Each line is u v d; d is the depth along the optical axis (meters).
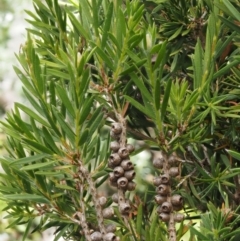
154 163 0.65
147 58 0.61
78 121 0.61
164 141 0.63
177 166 0.67
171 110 0.63
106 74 0.65
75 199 0.66
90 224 0.66
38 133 0.63
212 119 0.63
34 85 0.61
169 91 0.61
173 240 0.63
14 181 0.66
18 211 0.67
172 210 0.64
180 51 0.70
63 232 0.66
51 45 0.68
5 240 2.12
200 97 0.63
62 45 0.66
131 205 0.67
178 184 0.67
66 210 0.66
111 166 0.64
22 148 0.64
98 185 0.67
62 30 0.68
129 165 0.64
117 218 0.67
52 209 0.66
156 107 0.62
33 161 0.63
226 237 0.63
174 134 0.64
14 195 0.64
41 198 0.65
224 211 0.64
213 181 0.66
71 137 0.62
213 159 0.66
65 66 0.64
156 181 0.64
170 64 0.70
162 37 0.68
